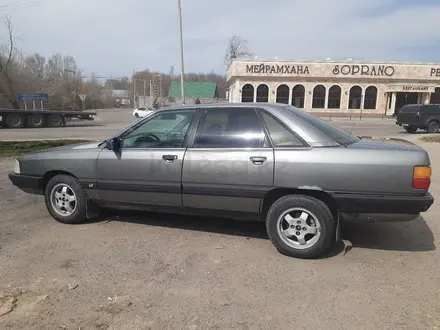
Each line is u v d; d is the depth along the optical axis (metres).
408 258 3.61
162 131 4.12
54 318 2.58
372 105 43.47
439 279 3.18
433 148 12.34
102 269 3.33
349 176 3.37
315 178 3.45
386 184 3.32
